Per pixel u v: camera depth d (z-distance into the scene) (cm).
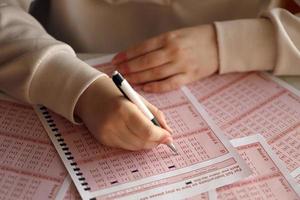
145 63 119
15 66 113
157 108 112
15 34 118
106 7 147
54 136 107
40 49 114
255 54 122
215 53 122
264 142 107
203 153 105
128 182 100
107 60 123
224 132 109
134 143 104
